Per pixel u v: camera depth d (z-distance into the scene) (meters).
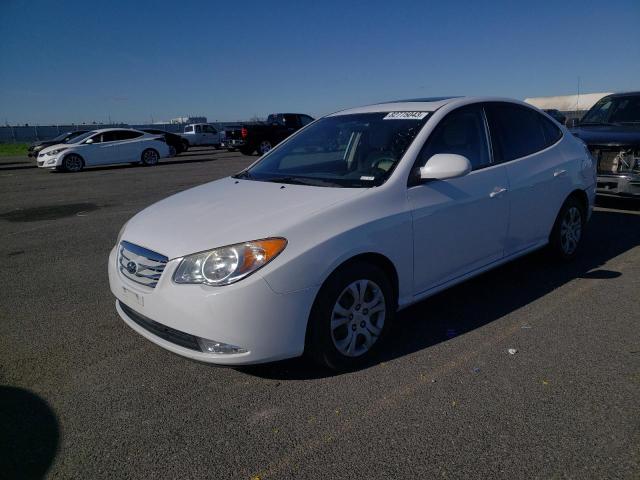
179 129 49.53
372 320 3.37
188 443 2.61
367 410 2.82
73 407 2.96
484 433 2.58
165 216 3.48
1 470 2.45
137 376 3.28
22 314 4.39
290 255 2.90
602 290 4.44
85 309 4.46
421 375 3.16
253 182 4.00
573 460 2.37
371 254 3.27
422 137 3.73
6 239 7.29
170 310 2.94
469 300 4.34
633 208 7.81
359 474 2.34
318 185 3.62
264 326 2.86
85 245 6.80
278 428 2.70
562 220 5.00
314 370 3.28
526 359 3.31
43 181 14.90
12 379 3.29
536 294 4.41
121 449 2.58
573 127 8.52
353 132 4.15
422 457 2.43
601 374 3.10
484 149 4.21
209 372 3.30
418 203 3.52
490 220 4.07
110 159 18.61
